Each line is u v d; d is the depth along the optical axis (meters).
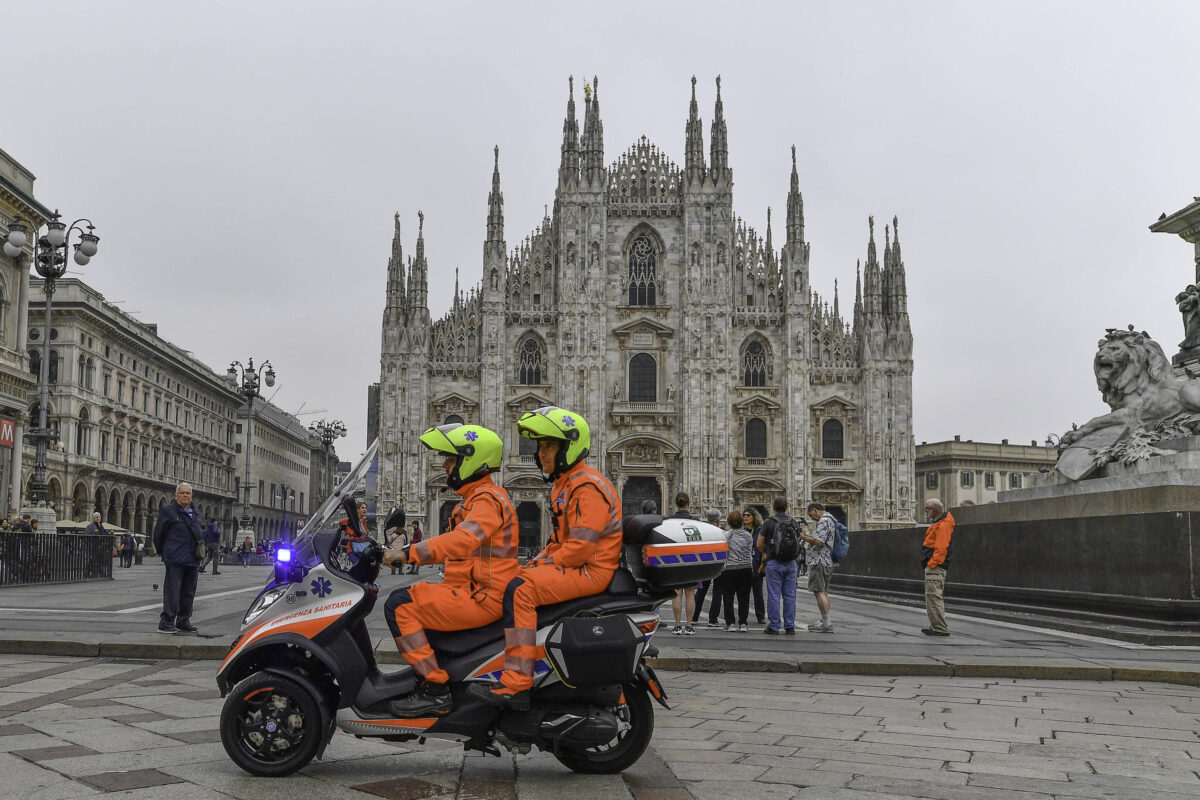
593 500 7.73
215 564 43.62
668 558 7.66
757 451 84.00
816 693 12.18
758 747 8.88
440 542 7.48
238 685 7.61
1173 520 18.16
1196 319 24.66
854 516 83.12
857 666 14.08
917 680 13.46
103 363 85.12
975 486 116.56
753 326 85.06
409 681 7.75
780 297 85.38
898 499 81.62
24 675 12.51
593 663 7.37
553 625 7.52
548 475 8.18
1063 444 23.92
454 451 7.94
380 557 8.05
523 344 85.25
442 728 7.57
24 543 29.28
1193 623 17.56
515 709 7.55
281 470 152.88
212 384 115.62
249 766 7.57
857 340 84.56
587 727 7.43
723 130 85.88
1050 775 7.86
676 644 16.78
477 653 7.64
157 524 16.64
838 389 84.19
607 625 7.42
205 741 8.64
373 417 87.38
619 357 84.81
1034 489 24.50
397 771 7.91
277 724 7.59
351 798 7.05
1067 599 21.06
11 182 51.19
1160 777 7.84
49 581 30.61
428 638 7.74
